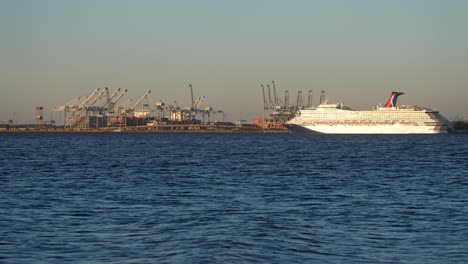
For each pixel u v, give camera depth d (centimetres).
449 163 16412
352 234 5691
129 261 4691
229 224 6134
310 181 11094
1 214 6800
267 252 4909
